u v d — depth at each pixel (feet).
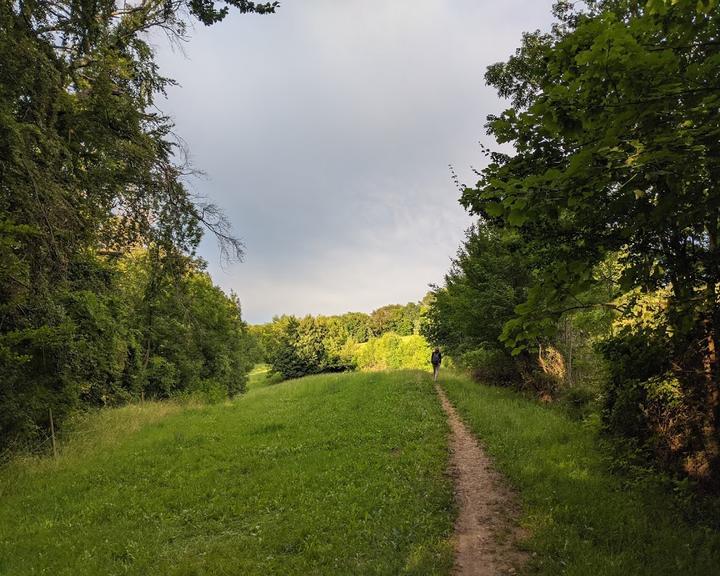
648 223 13.87
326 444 42.04
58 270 40.63
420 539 20.85
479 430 42.19
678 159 11.34
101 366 60.75
